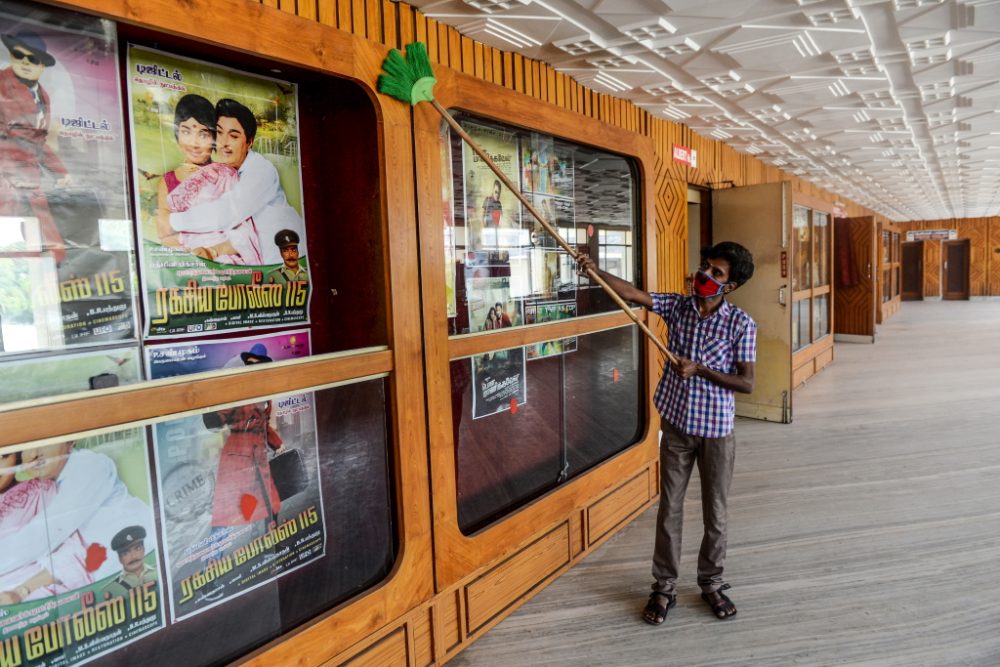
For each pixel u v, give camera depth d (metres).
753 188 5.68
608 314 3.47
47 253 1.52
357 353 2.05
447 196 2.52
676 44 3.04
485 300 2.75
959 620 2.55
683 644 2.47
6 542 1.39
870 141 6.04
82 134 1.57
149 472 1.63
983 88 4.05
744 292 5.88
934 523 3.50
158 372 1.77
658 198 4.77
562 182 3.22
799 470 4.46
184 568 1.72
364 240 2.20
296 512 1.97
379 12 2.17
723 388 2.53
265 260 2.05
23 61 1.45
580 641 2.51
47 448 1.44
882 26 2.92
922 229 21.89
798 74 3.65
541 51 2.94
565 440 3.23
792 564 3.08
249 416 1.83
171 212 1.78
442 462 2.36
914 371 7.95
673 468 2.64
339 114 2.19
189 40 1.67
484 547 2.56
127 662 1.61
